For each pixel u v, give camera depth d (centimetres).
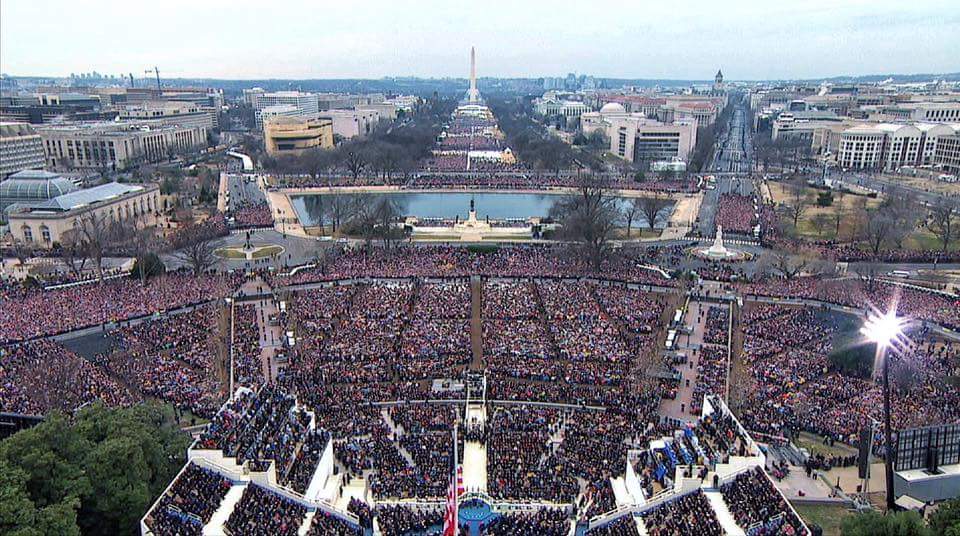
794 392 14250
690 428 11831
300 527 9519
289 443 11156
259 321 18850
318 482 10681
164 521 9200
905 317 18438
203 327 17988
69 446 9906
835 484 11312
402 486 11206
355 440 12650
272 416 11788
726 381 14900
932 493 11031
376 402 14175
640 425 13062
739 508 9688
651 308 19600
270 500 9825
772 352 16425
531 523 9981
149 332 17400
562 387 14788
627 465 11212
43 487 9350
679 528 9456
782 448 12312
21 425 12569
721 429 11338
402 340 17100
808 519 10338
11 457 9488
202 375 15162
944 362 15538
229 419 11419
